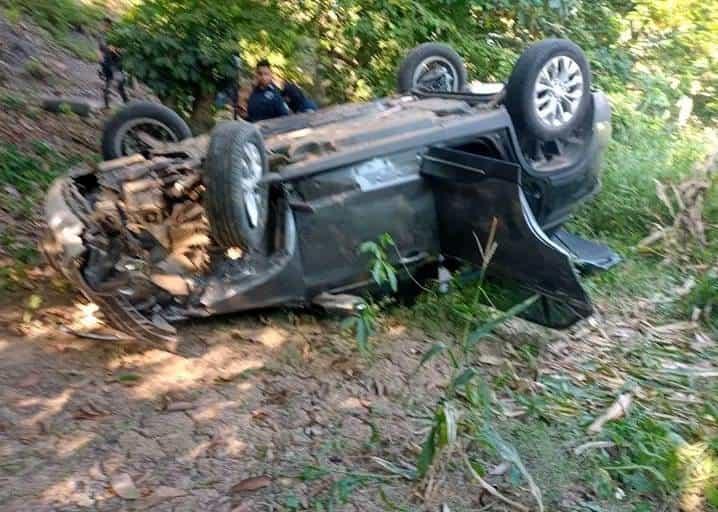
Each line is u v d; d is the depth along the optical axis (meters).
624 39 12.60
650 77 11.97
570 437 4.71
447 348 4.88
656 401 5.25
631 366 5.75
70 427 4.34
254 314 5.63
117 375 4.81
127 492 3.93
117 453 4.19
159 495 3.94
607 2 12.77
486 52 10.33
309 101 8.46
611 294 6.87
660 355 5.97
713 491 4.28
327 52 10.13
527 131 6.21
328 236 5.50
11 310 5.32
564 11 10.70
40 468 4.02
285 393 4.86
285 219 5.34
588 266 6.59
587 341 6.09
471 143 6.06
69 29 13.62
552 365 5.65
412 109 6.39
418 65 7.55
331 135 5.71
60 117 9.60
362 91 10.05
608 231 8.27
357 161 5.54
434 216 5.98
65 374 4.75
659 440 4.66
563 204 6.72
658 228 7.96
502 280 5.96
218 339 5.31
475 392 4.55
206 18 8.81
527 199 6.41
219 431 4.45
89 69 12.36
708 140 10.73
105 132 6.52
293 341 5.41
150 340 5.02
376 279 5.16
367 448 4.44
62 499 3.84
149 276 4.98
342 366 5.20
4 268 5.78
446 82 7.77
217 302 5.13
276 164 5.30
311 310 5.73
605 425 4.84
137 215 5.04
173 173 5.21
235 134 4.79
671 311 6.73
